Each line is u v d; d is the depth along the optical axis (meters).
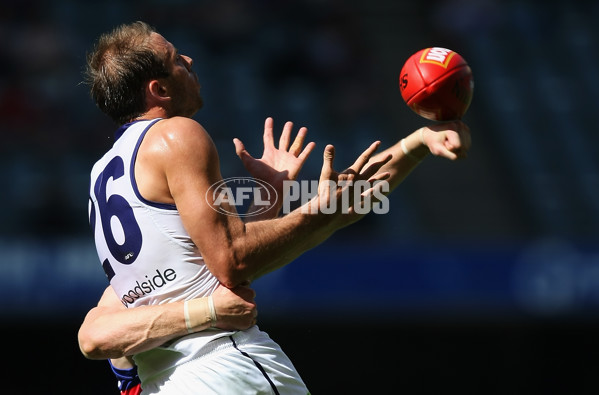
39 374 29.77
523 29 46.38
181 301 9.54
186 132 9.38
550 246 27.25
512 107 42.53
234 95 38.94
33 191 31.75
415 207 37.06
